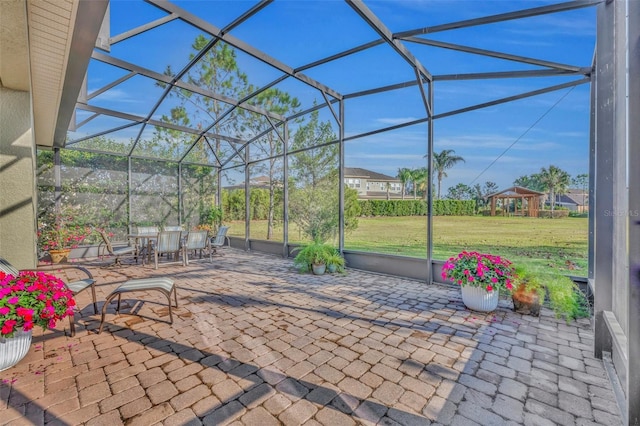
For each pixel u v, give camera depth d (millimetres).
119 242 8586
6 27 2625
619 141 2396
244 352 2686
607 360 2494
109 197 8453
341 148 6484
